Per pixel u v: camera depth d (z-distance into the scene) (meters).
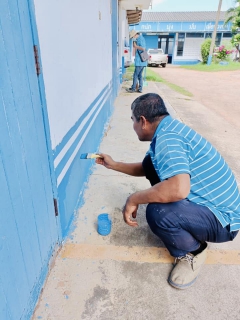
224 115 5.45
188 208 1.38
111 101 5.05
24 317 1.18
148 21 23.06
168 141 1.25
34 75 1.17
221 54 19.70
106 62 3.95
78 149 2.12
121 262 1.62
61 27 1.58
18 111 1.03
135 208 1.45
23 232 1.12
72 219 1.96
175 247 1.47
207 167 1.33
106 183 2.49
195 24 22.84
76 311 1.32
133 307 1.35
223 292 1.44
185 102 6.46
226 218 1.40
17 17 1.00
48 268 1.49
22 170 1.08
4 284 0.97
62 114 1.64
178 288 1.44
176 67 19.09
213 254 1.70
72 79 1.87
